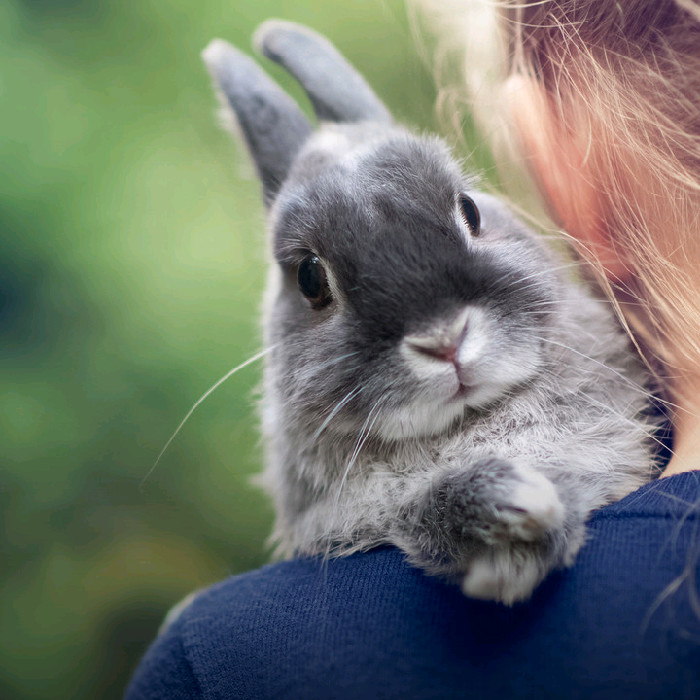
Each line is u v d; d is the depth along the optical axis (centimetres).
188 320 106
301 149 48
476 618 37
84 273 109
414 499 41
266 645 39
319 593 39
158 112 115
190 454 106
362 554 41
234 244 107
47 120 113
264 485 50
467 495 38
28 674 104
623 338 44
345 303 42
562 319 43
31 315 111
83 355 108
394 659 37
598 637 35
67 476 108
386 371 41
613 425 43
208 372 105
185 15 114
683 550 36
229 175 108
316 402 43
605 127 39
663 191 38
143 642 106
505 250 43
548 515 37
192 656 40
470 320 41
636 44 39
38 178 111
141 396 107
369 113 51
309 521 44
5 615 106
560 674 35
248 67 51
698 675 34
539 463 41
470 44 46
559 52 41
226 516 106
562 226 43
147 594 106
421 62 55
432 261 41
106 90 115
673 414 40
